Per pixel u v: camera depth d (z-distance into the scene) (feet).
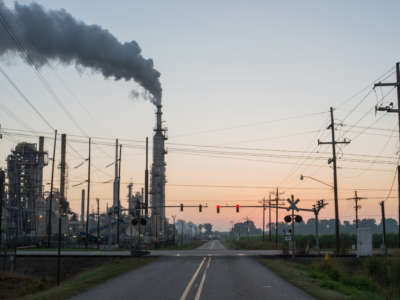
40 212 343.67
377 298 58.85
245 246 317.83
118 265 111.34
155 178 345.10
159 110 350.64
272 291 59.31
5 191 263.49
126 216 405.80
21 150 315.58
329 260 113.09
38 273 127.34
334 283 72.49
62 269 131.95
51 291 62.64
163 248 277.85
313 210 199.72
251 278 77.56
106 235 346.54
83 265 136.67
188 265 110.93
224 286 64.80
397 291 83.41
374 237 269.64
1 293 88.02
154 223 340.59
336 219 170.50
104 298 52.06
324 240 265.13
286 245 177.68
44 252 184.24
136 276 81.71
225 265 110.52
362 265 122.11
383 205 188.03
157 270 95.66
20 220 297.53
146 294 55.57
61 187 340.59
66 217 389.19
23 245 263.49
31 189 321.11
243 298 52.16
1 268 131.64
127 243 280.31
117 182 226.38
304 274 86.53
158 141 347.56
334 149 170.30
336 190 170.71
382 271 102.83
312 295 55.57
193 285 66.03
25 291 89.61
